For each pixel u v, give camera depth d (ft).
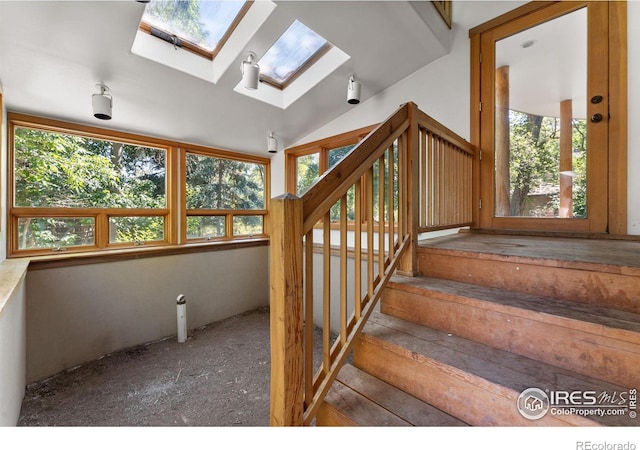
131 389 7.23
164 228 10.51
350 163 3.81
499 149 7.91
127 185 9.57
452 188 6.97
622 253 4.48
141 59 6.71
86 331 8.32
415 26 7.23
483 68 8.09
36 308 7.43
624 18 6.26
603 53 6.50
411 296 4.60
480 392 3.04
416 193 5.31
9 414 5.12
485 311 3.79
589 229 6.70
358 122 10.55
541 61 7.28
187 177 11.07
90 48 6.07
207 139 10.86
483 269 4.64
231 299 12.28
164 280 10.10
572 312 3.35
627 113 6.27
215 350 9.32
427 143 5.89
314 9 6.39
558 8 7.00
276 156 13.64
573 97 6.89
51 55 6.04
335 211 10.94
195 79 7.74
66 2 5.05
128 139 9.35
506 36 7.75
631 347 2.81
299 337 3.06
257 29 6.72
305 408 3.24
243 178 13.10
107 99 7.06
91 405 6.60
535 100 7.36
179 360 8.66
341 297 3.78
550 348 3.29
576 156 6.88
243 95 8.94
